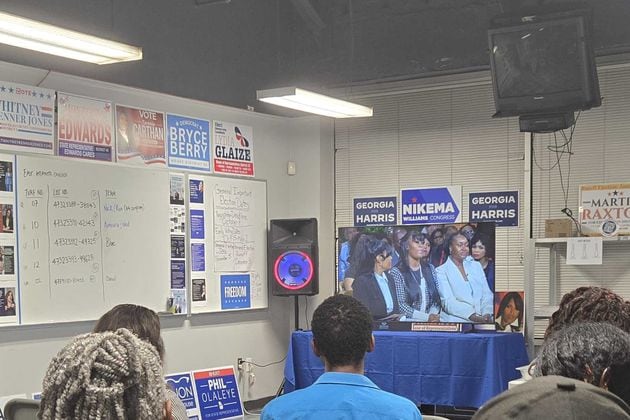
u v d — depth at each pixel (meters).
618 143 5.84
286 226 6.55
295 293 6.40
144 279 5.54
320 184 6.93
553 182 6.06
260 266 6.61
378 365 5.46
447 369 5.25
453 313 5.56
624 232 5.73
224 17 6.51
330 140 7.04
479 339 5.16
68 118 5.09
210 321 6.11
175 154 5.90
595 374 1.13
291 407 1.87
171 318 5.78
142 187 5.57
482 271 5.50
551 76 4.85
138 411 1.08
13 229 4.70
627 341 1.15
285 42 7.12
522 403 0.88
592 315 1.61
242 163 6.52
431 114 6.62
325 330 1.98
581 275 5.89
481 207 6.39
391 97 6.80
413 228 5.75
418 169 6.67
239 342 6.37
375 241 5.88
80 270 5.08
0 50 4.77
